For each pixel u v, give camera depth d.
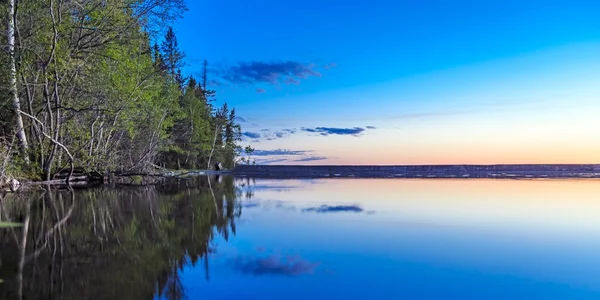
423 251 5.73
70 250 5.78
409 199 12.88
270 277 4.55
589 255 5.46
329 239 6.61
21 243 6.25
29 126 18.39
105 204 11.68
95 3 18.03
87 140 21.11
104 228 7.70
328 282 4.37
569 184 20.30
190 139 50.69
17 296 3.85
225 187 19.66
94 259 5.29
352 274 4.66
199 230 7.50
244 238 6.73
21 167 17.31
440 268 4.88
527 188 17.50
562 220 8.40
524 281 4.38
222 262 5.18
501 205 11.01
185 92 50.91
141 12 19.56
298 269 4.86
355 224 8.05
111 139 25.05
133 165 25.95
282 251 5.79
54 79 16.84
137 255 5.53
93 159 20.67
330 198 13.57
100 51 19.00
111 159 22.88
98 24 18.45
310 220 8.65
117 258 5.35
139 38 20.23
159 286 4.22
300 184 21.84
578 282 4.33
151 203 12.10
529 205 10.99
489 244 6.16
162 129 32.53
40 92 18.38
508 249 5.82
